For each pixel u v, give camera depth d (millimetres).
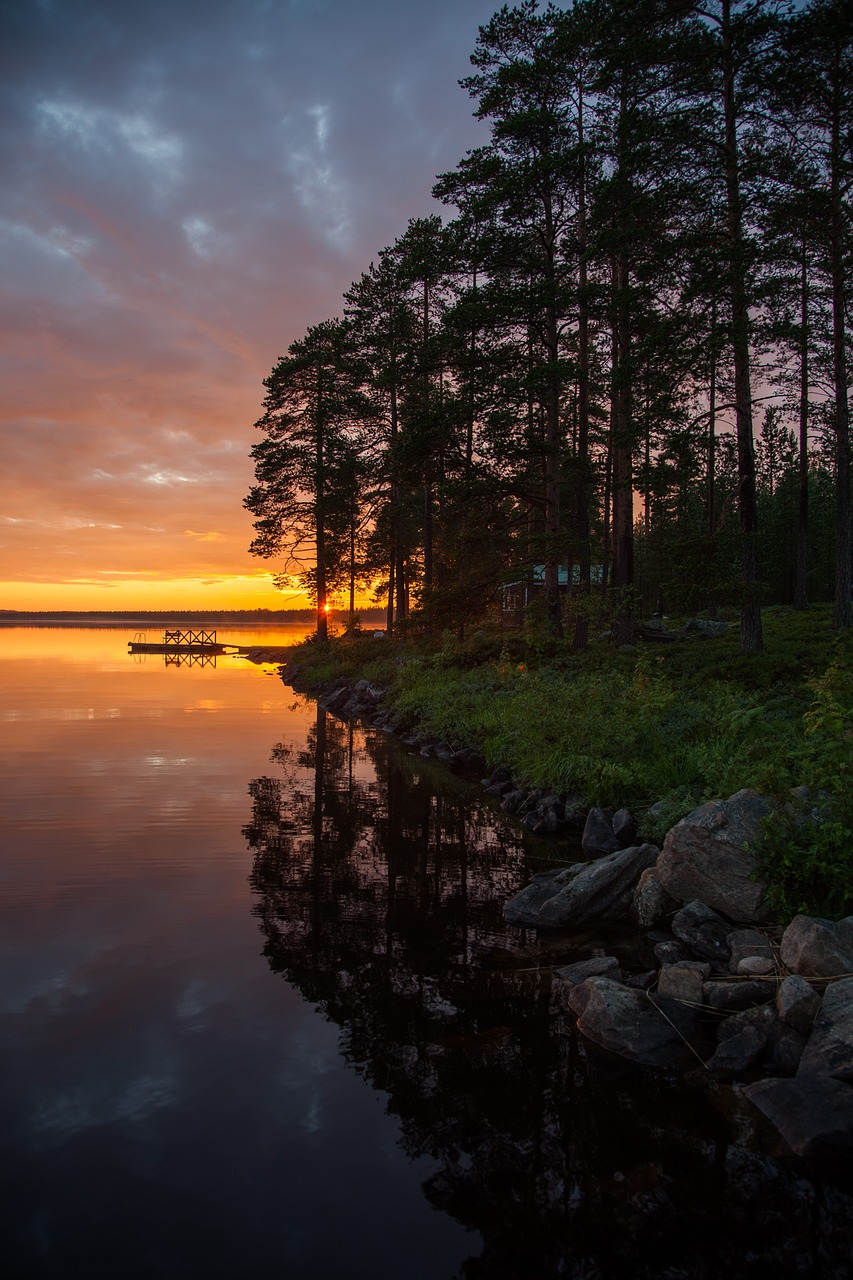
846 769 6641
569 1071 4418
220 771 13750
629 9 18531
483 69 22688
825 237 19672
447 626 24531
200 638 84250
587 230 23172
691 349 16516
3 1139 3633
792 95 17234
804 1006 4574
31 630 107375
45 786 11992
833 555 49500
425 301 33500
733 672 15812
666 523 45594
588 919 6816
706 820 6609
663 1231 3236
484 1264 3002
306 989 5324
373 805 11445
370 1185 3441
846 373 22938
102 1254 2980
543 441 22016
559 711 12484
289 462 41344
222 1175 3447
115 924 6418
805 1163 3656
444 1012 5082
